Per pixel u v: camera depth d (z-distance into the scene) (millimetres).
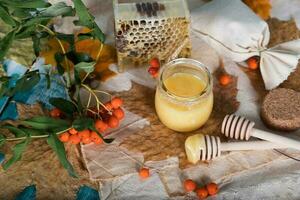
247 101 656
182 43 656
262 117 635
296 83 667
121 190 590
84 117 575
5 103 644
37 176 598
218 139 596
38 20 577
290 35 711
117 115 612
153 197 585
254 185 594
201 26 695
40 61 680
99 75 676
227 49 682
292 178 599
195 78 620
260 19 671
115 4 636
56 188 592
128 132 629
